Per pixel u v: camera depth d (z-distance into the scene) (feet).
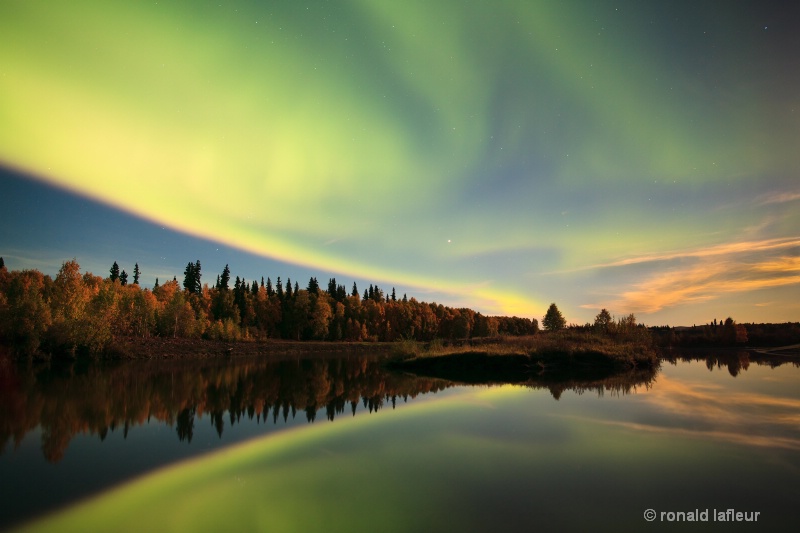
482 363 126.31
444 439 46.68
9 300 166.91
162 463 40.11
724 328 336.49
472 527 26.00
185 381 103.96
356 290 480.23
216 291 329.31
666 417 56.65
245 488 33.42
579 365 127.95
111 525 27.58
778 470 35.83
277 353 243.60
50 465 39.88
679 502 29.53
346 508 29.14
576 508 28.66
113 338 173.78
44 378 107.24
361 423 55.77
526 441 45.37
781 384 91.76
